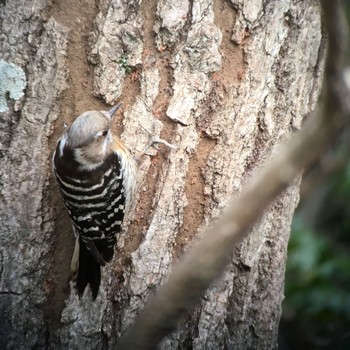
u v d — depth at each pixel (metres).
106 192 8.98
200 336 9.71
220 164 9.56
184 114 9.40
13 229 9.24
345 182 15.02
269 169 4.82
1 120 9.16
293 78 9.81
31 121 9.24
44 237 9.44
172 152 9.45
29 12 9.11
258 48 9.56
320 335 14.40
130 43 9.29
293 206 10.36
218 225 5.12
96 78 9.35
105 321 9.58
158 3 9.30
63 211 9.59
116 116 9.52
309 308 13.17
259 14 9.48
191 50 9.32
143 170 9.52
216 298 9.79
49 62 9.23
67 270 9.64
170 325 5.43
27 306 9.39
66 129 9.34
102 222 9.12
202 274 5.18
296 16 9.69
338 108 4.52
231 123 9.56
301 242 13.60
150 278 9.47
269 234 10.14
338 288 13.25
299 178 10.34
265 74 9.63
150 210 9.55
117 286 9.61
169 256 9.54
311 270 13.33
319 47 9.95
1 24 9.11
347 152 7.14
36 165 9.30
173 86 9.38
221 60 9.49
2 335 9.28
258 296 10.10
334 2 4.52
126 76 9.43
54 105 9.34
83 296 9.50
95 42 9.27
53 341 9.55
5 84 9.12
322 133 4.57
